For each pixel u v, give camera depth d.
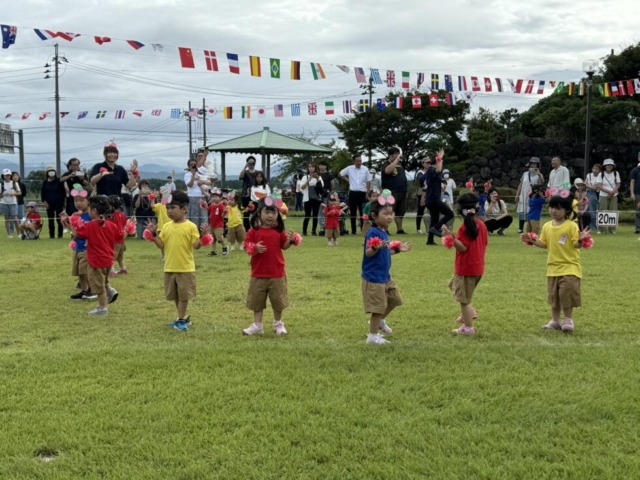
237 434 3.03
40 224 13.21
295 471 2.69
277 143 22.52
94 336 5.09
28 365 4.13
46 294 6.90
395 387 3.68
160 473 2.67
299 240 5.10
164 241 5.42
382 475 2.64
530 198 11.38
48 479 2.64
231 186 30.95
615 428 3.07
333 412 3.29
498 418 3.21
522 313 5.74
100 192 8.49
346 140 31.77
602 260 8.95
